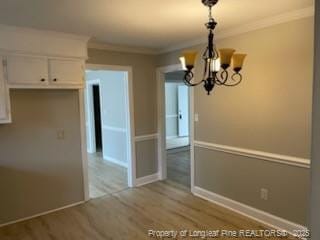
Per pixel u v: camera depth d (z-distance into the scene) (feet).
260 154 9.88
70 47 10.61
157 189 13.97
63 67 10.50
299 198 8.87
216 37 10.94
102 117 20.74
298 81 8.54
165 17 8.49
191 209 11.41
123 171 17.42
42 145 11.01
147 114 14.78
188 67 7.14
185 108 30.53
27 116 10.55
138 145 14.52
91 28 9.66
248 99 10.12
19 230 9.92
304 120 8.48
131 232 9.63
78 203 12.21
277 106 9.20
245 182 10.61
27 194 10.77
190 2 7.19
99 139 25.18
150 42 12.30
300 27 8.33
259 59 9.59
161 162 15.43
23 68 9.55
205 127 12.16
